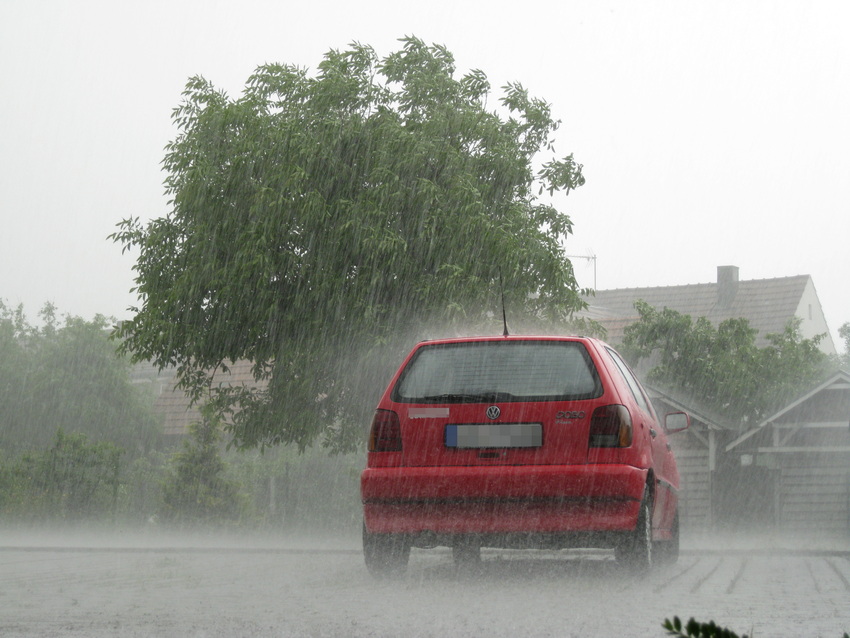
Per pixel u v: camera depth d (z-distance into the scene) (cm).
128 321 1764
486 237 1631
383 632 416
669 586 615
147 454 3606
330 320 1631
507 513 636
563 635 405
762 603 518
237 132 1733
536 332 1681
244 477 2278
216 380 3312
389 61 1797
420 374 674
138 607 512
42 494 1900
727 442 2578
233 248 1691
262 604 523
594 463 634
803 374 2842
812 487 2591
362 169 1689
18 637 406
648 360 3062
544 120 1858
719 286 5100
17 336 4716
